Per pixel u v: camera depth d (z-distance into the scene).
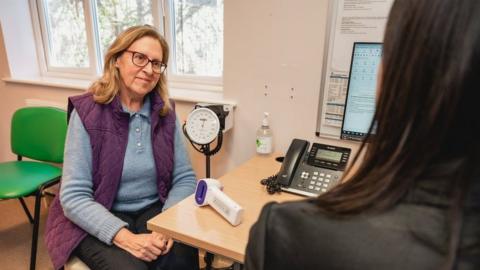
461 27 0.34
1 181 1.72
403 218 0.36
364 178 0.41
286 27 1.47
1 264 1.87
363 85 1.36
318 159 1.20
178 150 1.50
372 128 0.43
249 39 1.56
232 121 1.69
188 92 2.03
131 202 1.39
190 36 2.09
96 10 2.33
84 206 1.21
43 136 1.95
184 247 1.30
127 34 1.32
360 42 1.33
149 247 1.15
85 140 1.27
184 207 1.03
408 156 0.37
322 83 1.46
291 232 0.41
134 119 1.36
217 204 0.98
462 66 0.33
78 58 2.51
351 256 0.36
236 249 0.82
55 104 2.31
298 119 1.55
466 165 0.33
